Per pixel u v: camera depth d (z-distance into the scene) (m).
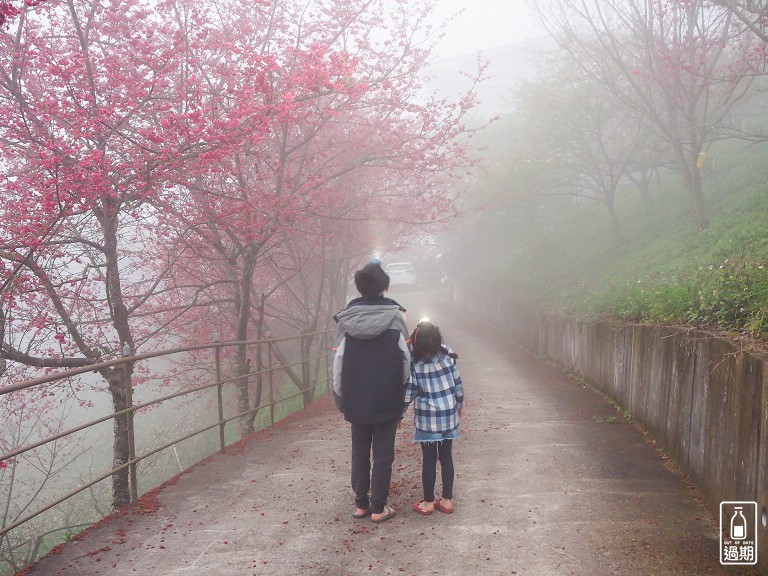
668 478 5.54
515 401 9.93
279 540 4.34
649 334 7.36
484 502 4.98
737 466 4.15
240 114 7.22
